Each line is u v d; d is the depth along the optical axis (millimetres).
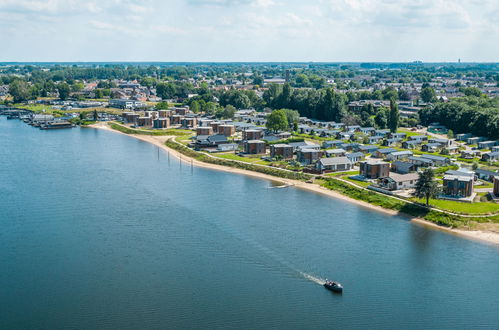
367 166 172375
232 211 138000
